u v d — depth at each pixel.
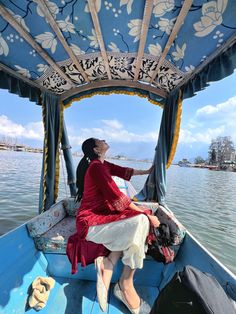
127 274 1.62
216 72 1.76
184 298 1.04
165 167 3.01
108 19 1.47
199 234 6.28
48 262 1.99
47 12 1.39
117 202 1.67
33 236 2.02
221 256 5.05
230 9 1.23
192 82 2.24
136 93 3.05
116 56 2.07
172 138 2.84
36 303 1.56
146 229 1.60
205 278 1.14
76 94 3.08
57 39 1.75
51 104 2.89
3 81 2.12
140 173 2.95
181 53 1.84
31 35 1.64
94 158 2.02
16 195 8.50
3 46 1.78
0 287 1.55
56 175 3.10
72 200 2.86
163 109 3.05
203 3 1.22
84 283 1.88
